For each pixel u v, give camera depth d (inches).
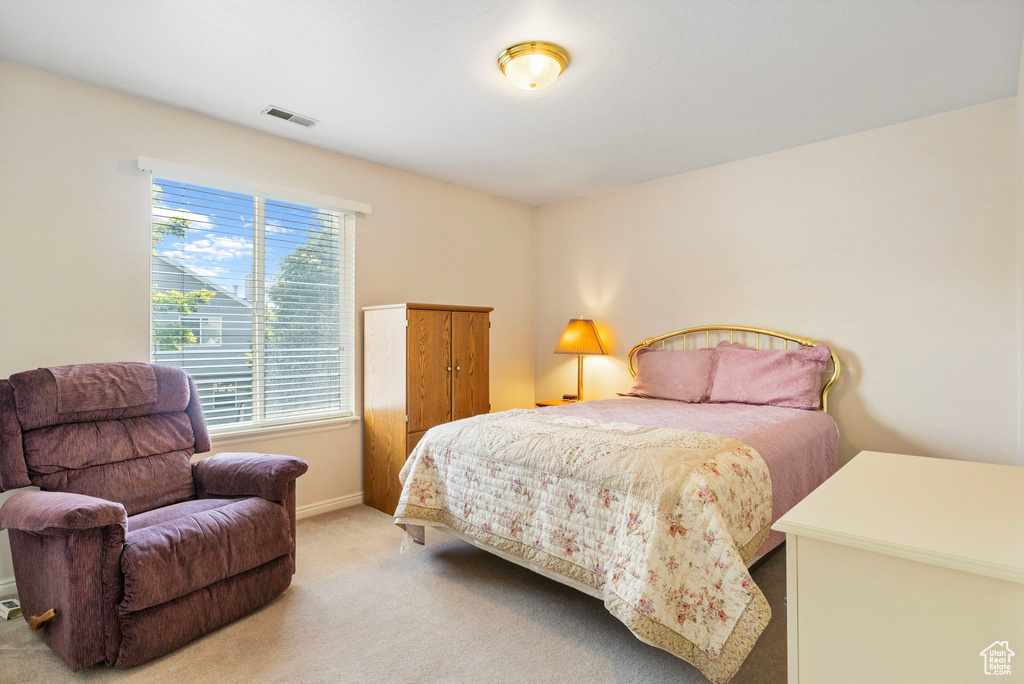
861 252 121.0
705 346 146.6
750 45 84.7
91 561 64.7
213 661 68.2
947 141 110.1
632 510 67.1
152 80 95.8
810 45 84.7
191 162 109.0
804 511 36.5
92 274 96.7
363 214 138.5
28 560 72.0
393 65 90.7
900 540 30.8
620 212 165.6
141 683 63.6
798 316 130.3
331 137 123.0
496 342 175.0
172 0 72.6
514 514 81.9
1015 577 26.7
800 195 129.6
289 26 79.1
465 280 164.4
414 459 99.5
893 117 112.8
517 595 86.1
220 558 74.1
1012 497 38.9
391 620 78.2
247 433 115.6
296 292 127.1
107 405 84.8
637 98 103.2
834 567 33.0
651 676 65.0
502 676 65.0
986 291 106.0
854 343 122.1
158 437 90.4
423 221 152.8
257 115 110.9
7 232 88.4
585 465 74.3
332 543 108.7
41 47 84.5
